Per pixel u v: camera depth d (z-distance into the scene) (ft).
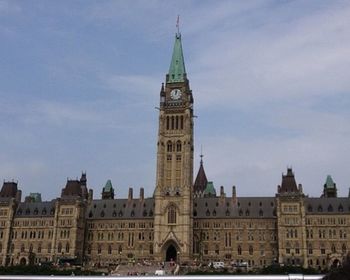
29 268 539.29
